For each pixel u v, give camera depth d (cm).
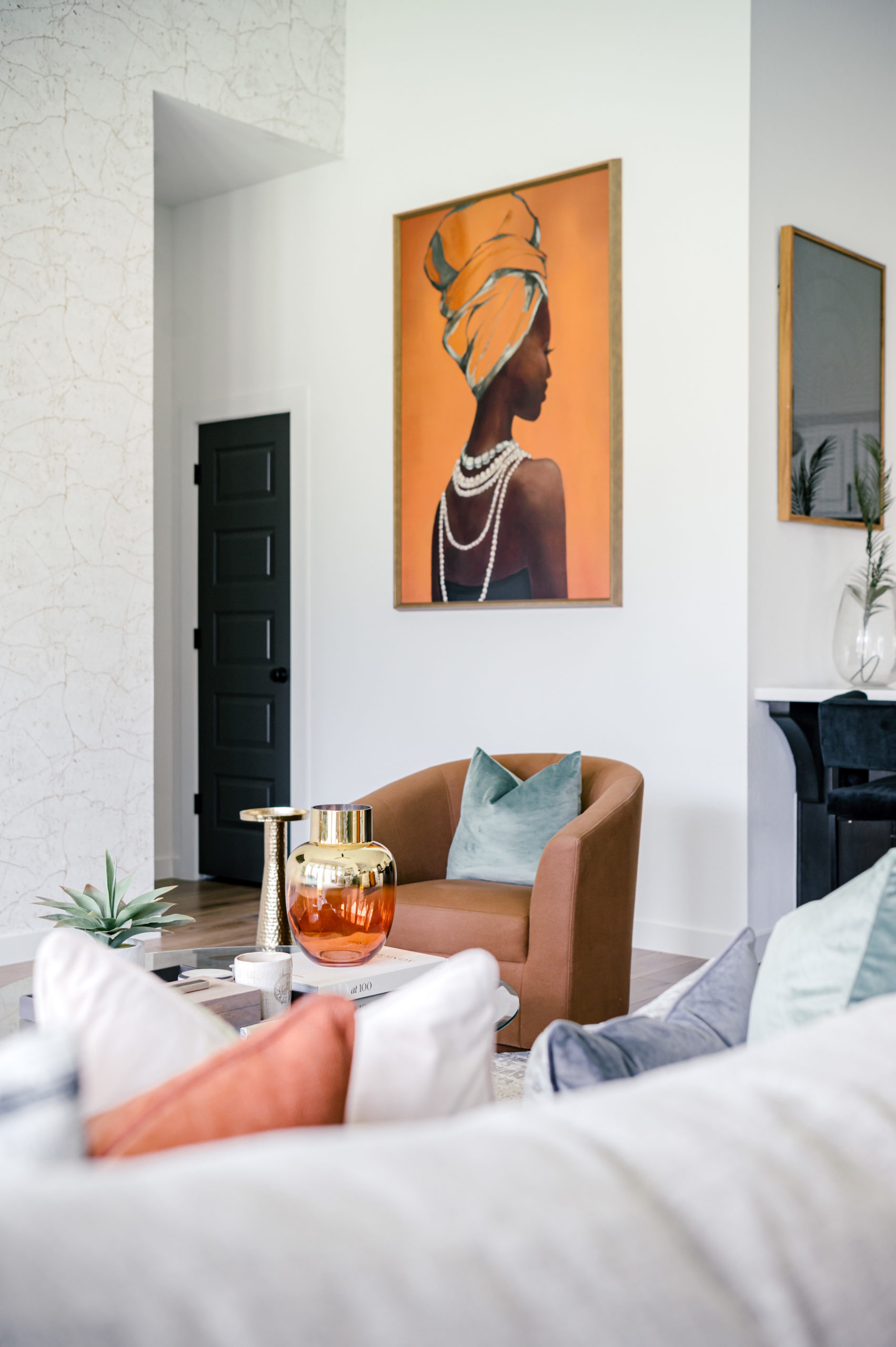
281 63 505
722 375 420
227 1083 72
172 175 552
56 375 426
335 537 536
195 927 478
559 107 462
